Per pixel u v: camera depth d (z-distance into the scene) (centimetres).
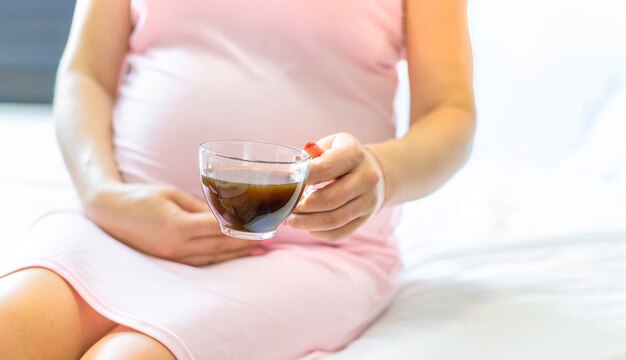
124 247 113
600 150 251
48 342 98
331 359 106
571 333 118
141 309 99
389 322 124
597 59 262
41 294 100
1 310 95
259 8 127
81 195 121
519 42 270
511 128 264
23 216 160
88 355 94
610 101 258
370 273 127
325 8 126
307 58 128
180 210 115
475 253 162
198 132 126
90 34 141
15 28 352
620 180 240
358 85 131
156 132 128
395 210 141
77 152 127
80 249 108
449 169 123
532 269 152
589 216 196
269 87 127
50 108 337
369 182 99
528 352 110
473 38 272
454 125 127
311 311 110
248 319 101
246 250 119
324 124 127
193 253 115
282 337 104
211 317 98
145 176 128
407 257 162
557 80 263
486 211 198
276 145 96
